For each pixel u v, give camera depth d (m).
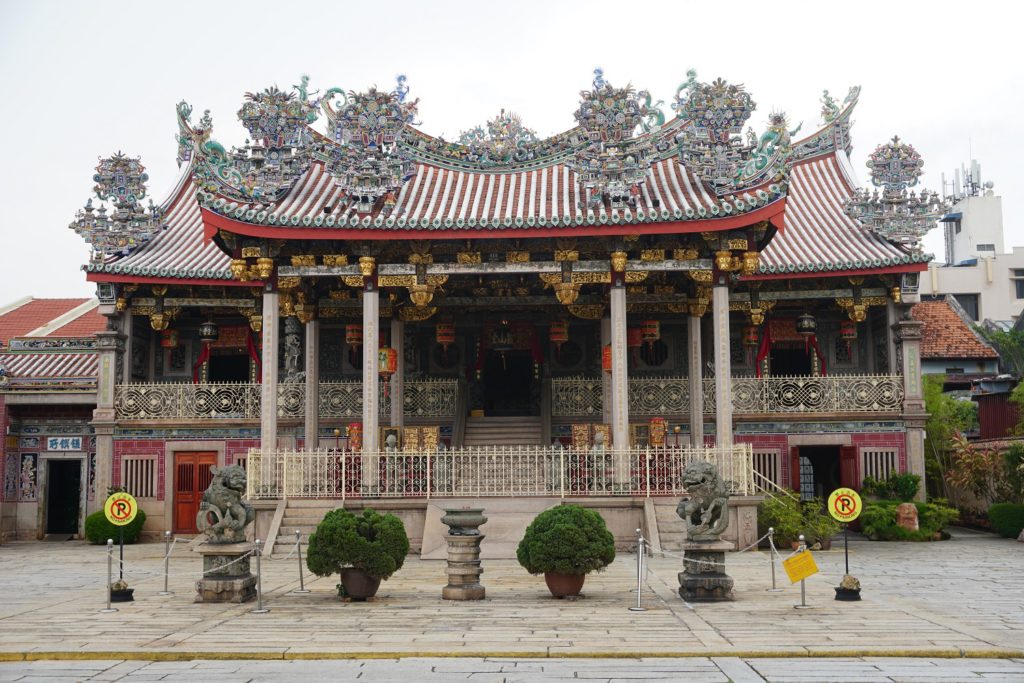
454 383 36.91
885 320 37.00
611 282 29.27
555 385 36.81
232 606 17.83
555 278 29.34
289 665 12.98
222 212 28.00
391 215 28.69
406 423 36.81
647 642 14.09
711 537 18.28
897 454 35.50
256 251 29.30
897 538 32.38
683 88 32.31
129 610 17.50
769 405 36.16
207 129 28.78
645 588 19.80
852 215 36.62
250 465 28.34
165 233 38.94
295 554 26.00
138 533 34.97
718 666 12.71
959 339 48.88
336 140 32.44
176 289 37.22
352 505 27.38
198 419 36.03
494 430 36.34
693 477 18.33
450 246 29.61
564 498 27.31
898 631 14.95
